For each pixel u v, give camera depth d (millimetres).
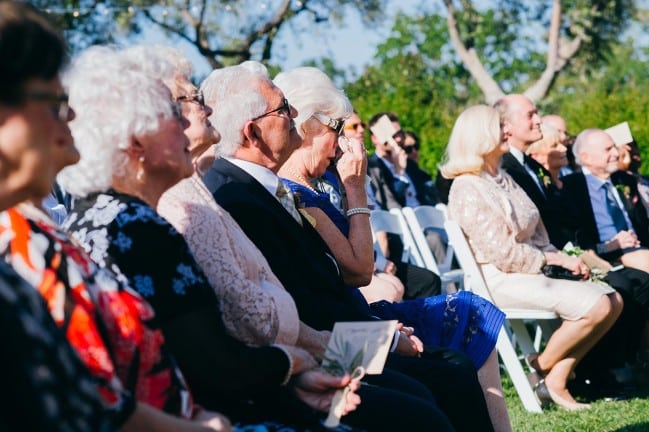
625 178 8172
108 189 2480
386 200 9375
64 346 1489
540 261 5891
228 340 2488
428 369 3613
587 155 7656
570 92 36969
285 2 21031
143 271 2371
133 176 2541
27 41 1707
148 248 2381
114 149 2482
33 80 1731
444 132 16688
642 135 16031
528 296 5844
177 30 21094
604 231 7551
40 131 1758
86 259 2117
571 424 5438
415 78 30922
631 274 6707
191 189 2883
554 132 8156
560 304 5828
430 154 16000
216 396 2635
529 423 5473
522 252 5867
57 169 2016
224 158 3529
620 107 17328
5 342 1411
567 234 7305
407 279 6355
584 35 25109
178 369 2234
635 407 5949
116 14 19969
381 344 2713
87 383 1502
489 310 4156
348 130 7480
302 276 3473
